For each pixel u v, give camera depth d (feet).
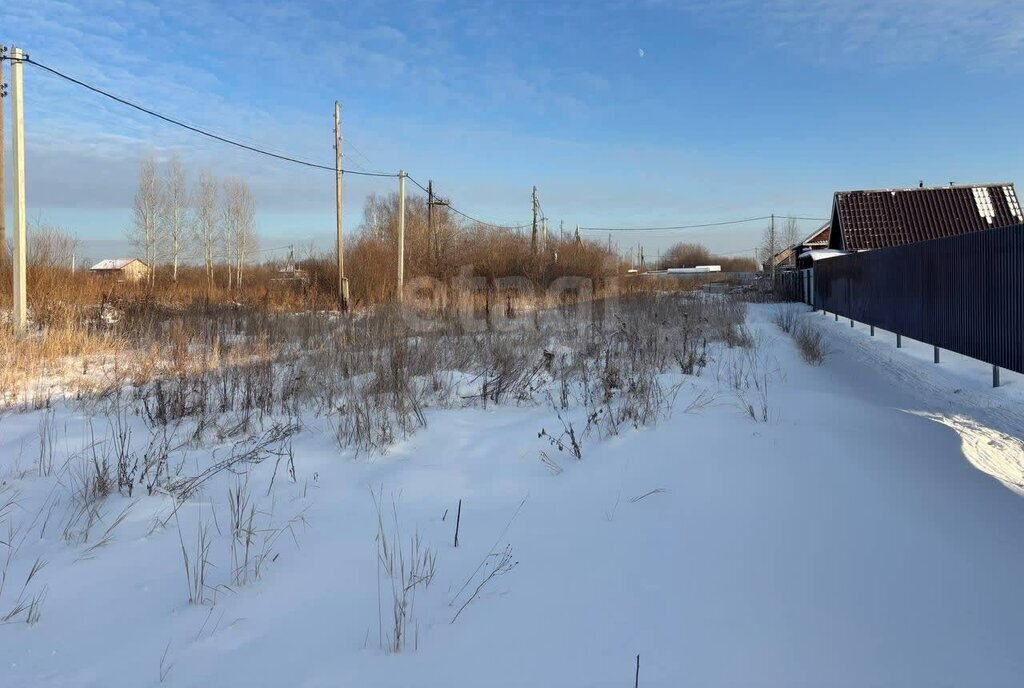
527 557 11.27
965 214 94.02
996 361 29.07
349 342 37.17
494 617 9.29
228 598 9.89
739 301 96.27
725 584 10.16
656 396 22.44
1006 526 12.64
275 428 19.29
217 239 171.63
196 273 150.00
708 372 31.14
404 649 8.49
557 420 20.70
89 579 10.55
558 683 7.75
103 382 26.84
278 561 11.19
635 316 52.08
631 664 8.12
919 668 8.04
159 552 11.55
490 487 15.05
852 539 11.80
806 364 38.34
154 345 34.78
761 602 9.61
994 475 16.25
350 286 80.48
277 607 9.64
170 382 25.54
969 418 23.36
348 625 9.11
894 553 11.25
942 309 35.73
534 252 91.91
